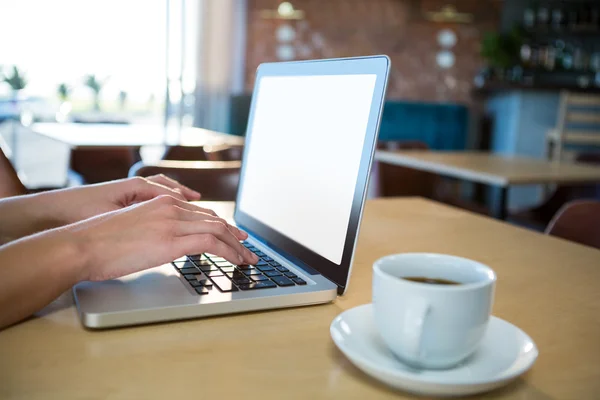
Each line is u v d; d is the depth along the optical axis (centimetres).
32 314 61
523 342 53
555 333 64
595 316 70
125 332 58
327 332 60
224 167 164
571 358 57
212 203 133
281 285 68
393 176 345
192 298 63
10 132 570
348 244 71
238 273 72
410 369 49
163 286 66
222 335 58
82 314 58
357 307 61
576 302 75
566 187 327
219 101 558
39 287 58
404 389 47
